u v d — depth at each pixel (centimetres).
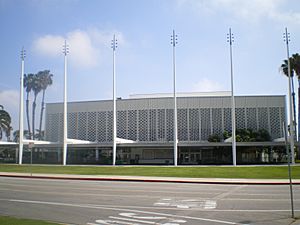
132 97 7812
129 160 6394
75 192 1797
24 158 6556
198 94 7581
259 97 6988
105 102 7438
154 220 1052
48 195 1667
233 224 997
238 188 2094
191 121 6962
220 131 6888
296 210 1244
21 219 1022
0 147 6347
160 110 7075
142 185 2248
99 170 3775
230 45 5044
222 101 6981
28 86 9662
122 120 7219
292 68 6169
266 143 5691
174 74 5062
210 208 1283
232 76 4938
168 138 6962
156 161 6328
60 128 7650
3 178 2936
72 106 7662
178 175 3161
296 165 4309
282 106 6944
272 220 1059
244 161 6044
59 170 3856
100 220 1050
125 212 1191
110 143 5931
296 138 6519
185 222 1022
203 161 6094
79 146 6109
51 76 9756
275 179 2809
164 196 1634
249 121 6938
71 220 1048
